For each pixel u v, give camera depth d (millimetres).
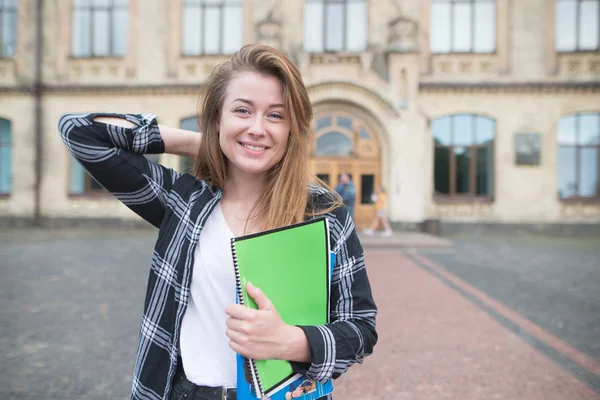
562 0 14289
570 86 13984
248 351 853
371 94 13633
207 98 1144
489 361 3551
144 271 7168
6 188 15016
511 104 14234
